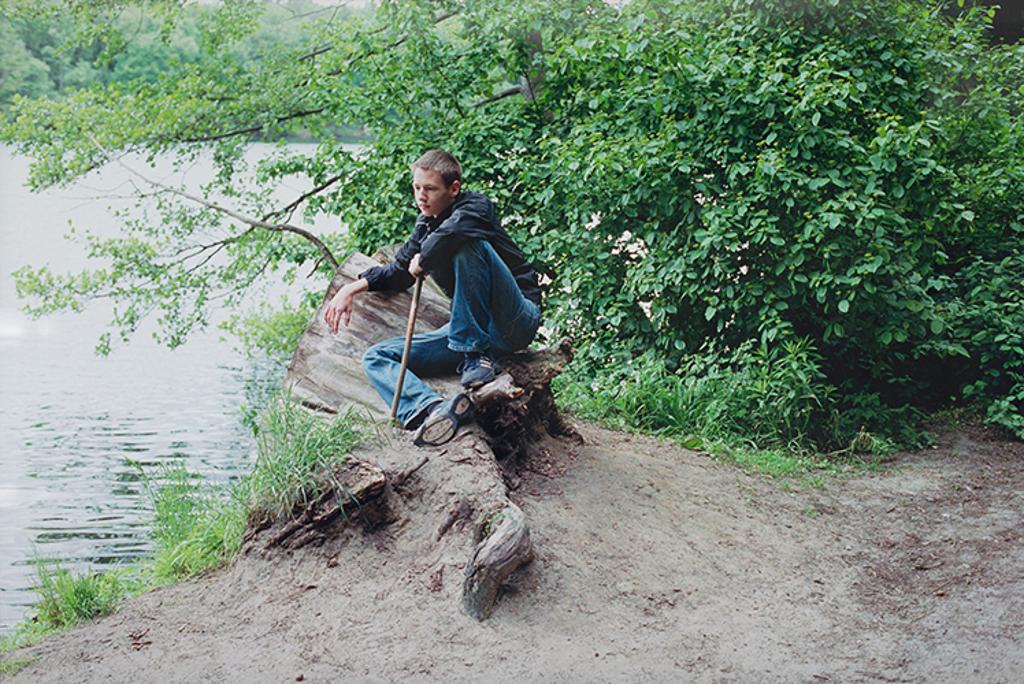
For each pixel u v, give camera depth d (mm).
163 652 4707
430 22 11656
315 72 12977
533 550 5281
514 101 11078
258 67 14930
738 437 7961
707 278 8867
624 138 9016
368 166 11727
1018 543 6285
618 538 5699
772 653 4848
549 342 9797
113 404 18094
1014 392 9008
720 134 8828
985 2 11859
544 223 10109
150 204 15477
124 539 10773
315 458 5449
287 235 15055
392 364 5840
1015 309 9180
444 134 11281
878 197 8484
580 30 10359
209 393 19031
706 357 8797
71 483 13203
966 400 9391
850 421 8461
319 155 12766
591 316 9609
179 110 14211
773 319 8344
